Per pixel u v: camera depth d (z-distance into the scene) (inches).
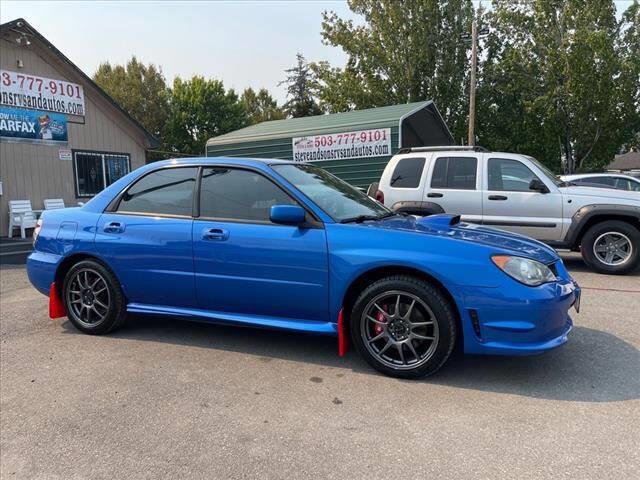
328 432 115.0
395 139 462.9
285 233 153.7
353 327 147.3
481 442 109.4
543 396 131.0
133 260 174.2
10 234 542.0
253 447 109.7
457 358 158.4
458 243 139.2
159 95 1768.0
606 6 943.0
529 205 298.5
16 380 148.0
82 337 185.6
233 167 169.8
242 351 167.5
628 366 149.8
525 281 133.3
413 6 1131.3
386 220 164.6
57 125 598.2
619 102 921.5
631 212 278.5
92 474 101.7
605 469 98.7
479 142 1165.1
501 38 1135.0
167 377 147.5
